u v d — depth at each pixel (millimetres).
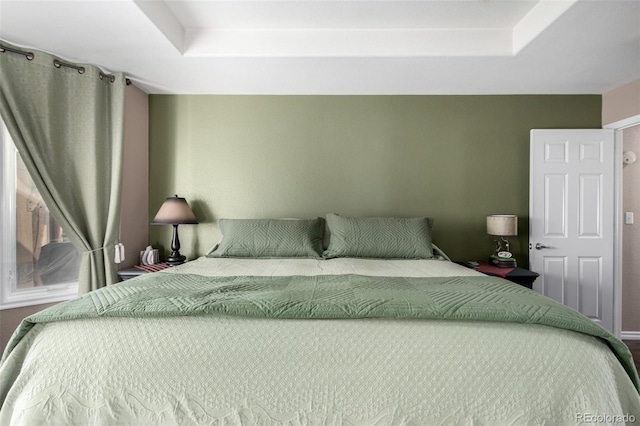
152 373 1095
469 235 3053
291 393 1077
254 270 2053
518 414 1053
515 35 2262
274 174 3072
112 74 2574
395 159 3068
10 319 2195
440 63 2422
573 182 2936
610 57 2312
